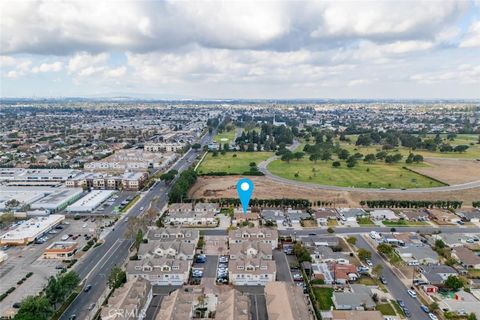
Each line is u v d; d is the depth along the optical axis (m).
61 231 180.25
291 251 156.25
